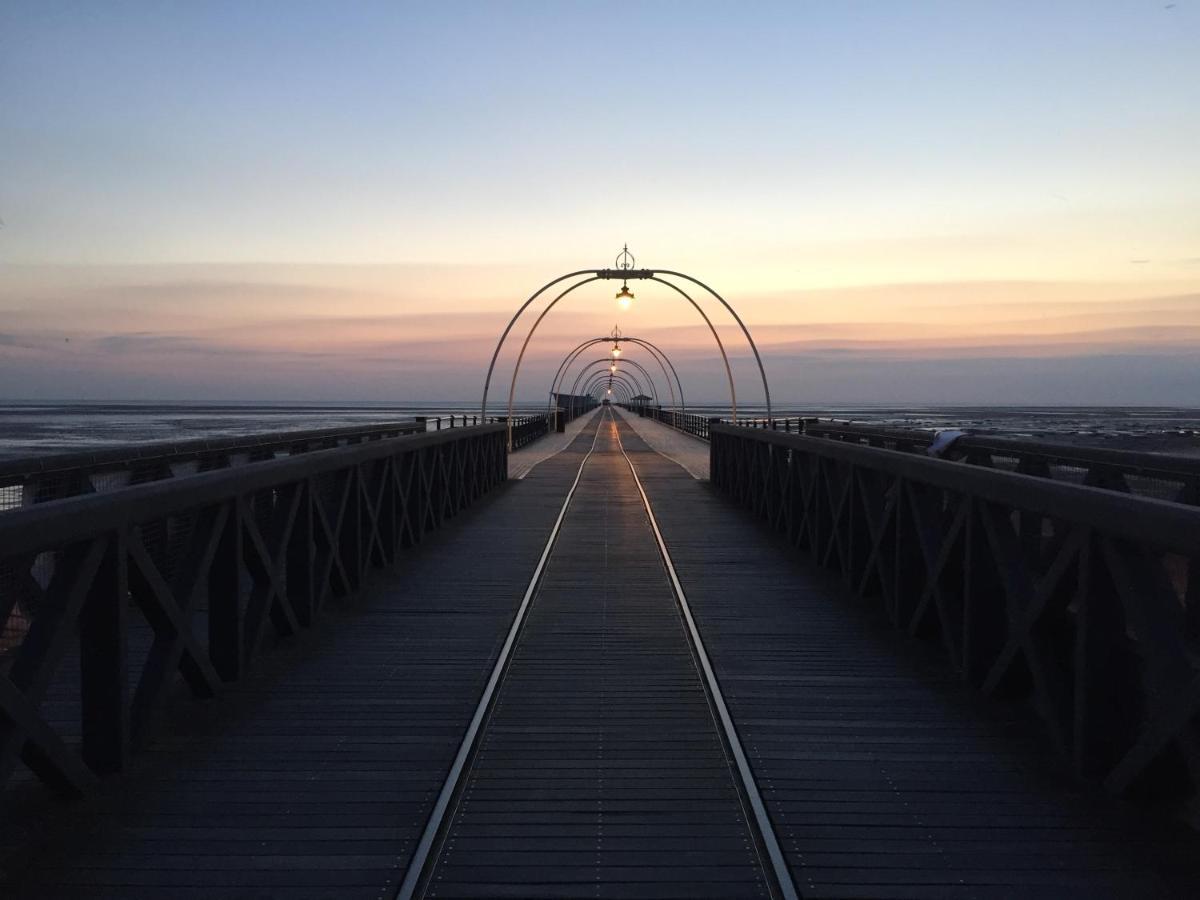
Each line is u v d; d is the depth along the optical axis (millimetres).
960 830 3271
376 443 7750
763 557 9453
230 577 4867
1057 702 3969
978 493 4531
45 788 3553
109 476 5844
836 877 2943
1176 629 3211
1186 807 3387
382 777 3713
